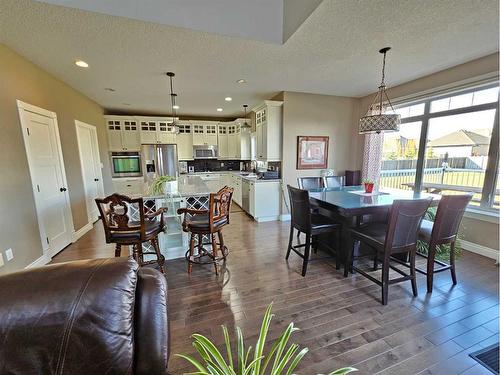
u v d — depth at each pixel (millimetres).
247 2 2303
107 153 5758
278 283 2445
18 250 2467
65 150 3625
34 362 791
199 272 2684
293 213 2867
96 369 833
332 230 2676
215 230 2562
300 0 2129
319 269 2742
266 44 2500
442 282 2432
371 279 2223
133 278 972
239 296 2227
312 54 2764
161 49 2580
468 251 3182
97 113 5191
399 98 3990
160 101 5051
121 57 2770
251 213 4812
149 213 2609
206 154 6852
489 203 3059
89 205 4453
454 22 2145
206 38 2352
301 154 4617
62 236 3383
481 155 3119
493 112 2965
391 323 1852
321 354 1571
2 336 775
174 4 2092
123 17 1971
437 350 1597
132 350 887
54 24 2062
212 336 1748
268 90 4293
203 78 3562
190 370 1484
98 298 870
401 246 2123
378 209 2410
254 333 1769
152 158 6195
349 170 4992
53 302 832
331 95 4676
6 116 2391
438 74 3402
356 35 2354
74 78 3480
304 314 1968
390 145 4449
